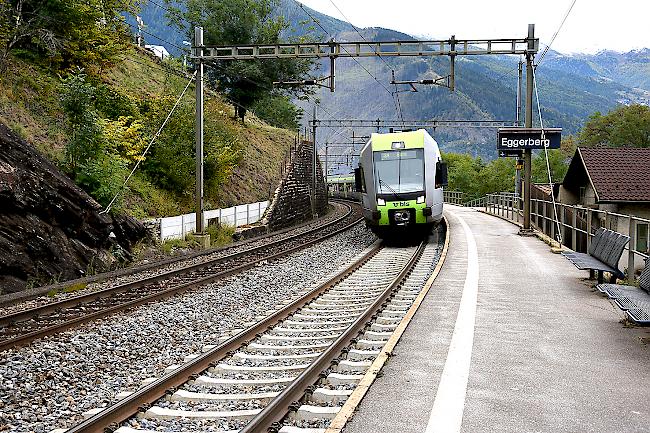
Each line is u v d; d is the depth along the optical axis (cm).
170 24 5297
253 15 5109
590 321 1035
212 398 700
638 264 2064
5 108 2158
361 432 571
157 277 1603
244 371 817
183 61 4303
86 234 1795
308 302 1304
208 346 960
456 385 703
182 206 2778
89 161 2038
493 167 9700
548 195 3931
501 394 674
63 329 1055
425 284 1402
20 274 1490
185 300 1338
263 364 859
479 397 664
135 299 1327
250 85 5038
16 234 1516
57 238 1662
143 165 2736
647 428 580
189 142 2864
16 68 2483
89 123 2056
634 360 807
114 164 2086
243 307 1304
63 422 653
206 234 2489
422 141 2567
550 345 881
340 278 1636
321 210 5344
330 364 800
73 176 2017
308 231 3172
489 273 1573
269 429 590
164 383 720
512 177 9269
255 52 2394
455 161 11006
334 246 2550
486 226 3256
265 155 4306
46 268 1573
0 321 1104
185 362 859
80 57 2822
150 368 858
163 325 1116
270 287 1551
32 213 1595
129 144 2506
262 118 6681
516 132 2555
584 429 578
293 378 771
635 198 2892
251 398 702
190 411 662
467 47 2433
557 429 577
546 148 2558
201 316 1191
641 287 1045
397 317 1122
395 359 810
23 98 2336
